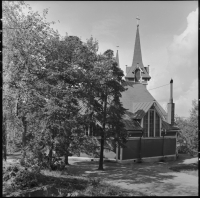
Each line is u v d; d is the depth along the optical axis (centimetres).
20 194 1434
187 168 3119
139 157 3756
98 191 1666
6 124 2200
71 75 2195
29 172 1755
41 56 2266
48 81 2183
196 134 3044
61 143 2214
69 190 1645
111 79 2814
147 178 2405
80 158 3731
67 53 2286
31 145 2158
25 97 2184
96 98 3253
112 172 2711
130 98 4300
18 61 2141
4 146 2172
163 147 4175
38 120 2119
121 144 2897
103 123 2888
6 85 2086
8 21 2089
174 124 4559
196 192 1806
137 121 3906
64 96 2141
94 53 2533
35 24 2212
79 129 2344
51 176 2005
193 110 3250
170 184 2122
